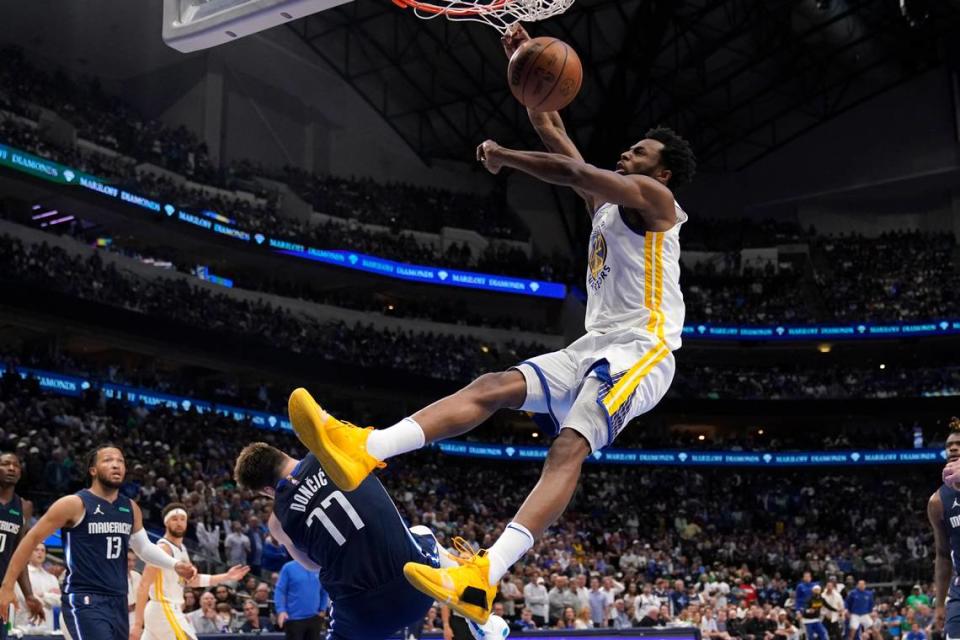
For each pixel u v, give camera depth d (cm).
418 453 3069
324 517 413
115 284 2694
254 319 3020
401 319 3456
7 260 2439
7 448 1894
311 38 3466
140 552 649
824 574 2586
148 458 2098
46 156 2616
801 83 3688
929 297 3575
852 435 3462
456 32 3288
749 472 3481
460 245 3619
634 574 2228
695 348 3734
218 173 3203
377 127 3719
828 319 3594
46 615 983
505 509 2945
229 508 1916
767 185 3962
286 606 918
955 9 3359
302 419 319
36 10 3105
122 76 3331
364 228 3478
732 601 2052
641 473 3419
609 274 409
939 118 3700
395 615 420
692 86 3572
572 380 388
